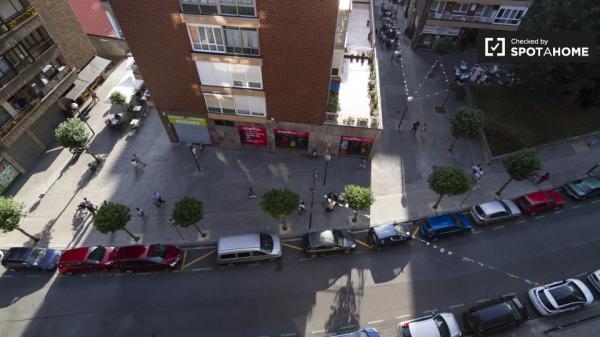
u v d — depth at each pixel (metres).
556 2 32.56
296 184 31.91
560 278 26.25
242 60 25.94
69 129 30.22
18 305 24.25
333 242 26.39
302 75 26.75
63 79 34.47
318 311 24.11
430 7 44.31
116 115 36.66
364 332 21.98
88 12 43.34
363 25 38.78
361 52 36.06
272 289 25.12
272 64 26.23
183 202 25.53
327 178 32.44
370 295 24.95
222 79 28.05
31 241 27.78
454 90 42.44
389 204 30.66
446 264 26.81
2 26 27.81
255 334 23.02
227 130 33.22
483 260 27.09
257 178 32.28
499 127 36.72
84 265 25.38
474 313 22.95
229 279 25.64
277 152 34.75
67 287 25.20
